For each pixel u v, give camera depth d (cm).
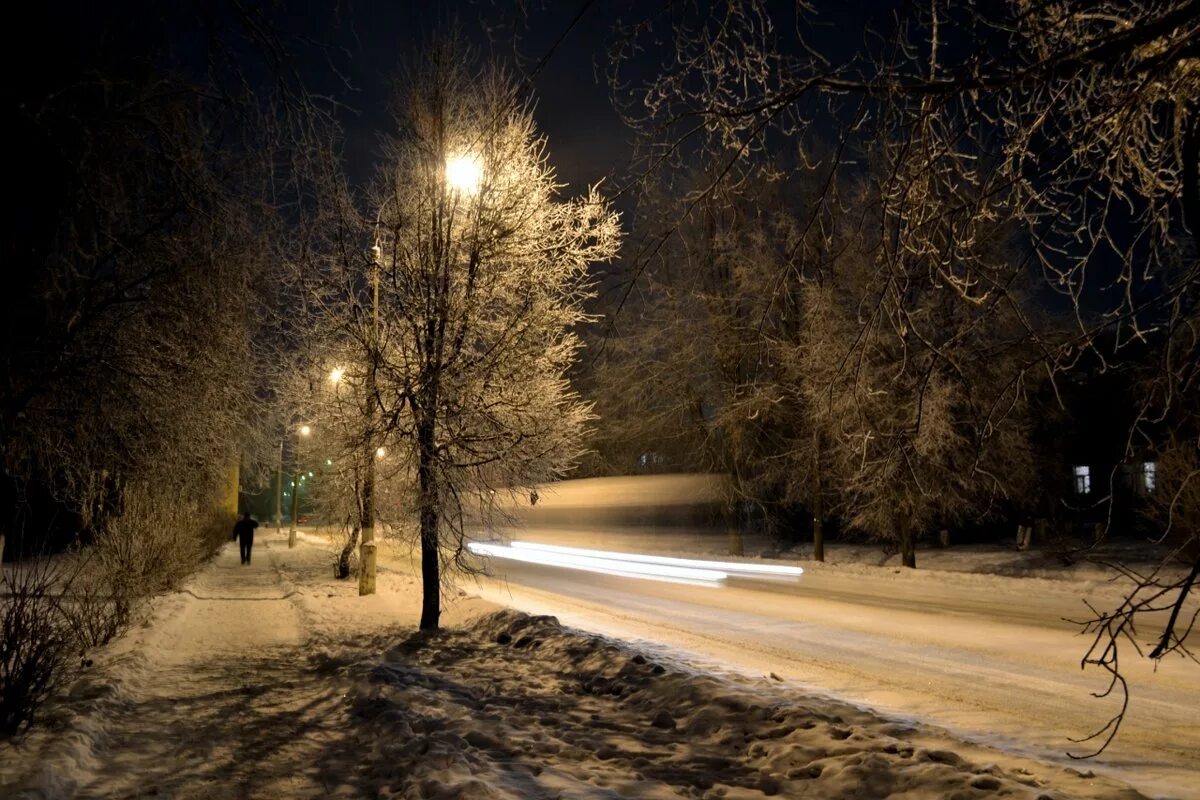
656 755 637
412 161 1292
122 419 1133
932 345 414
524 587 2238
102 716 754
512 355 1258
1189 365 375
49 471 1146
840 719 695
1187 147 365
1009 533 3231
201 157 650
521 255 1278
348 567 2388
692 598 1948
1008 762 589
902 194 416
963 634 1348
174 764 639
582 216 1277
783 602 1848
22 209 662
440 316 1253
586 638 1084
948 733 670
